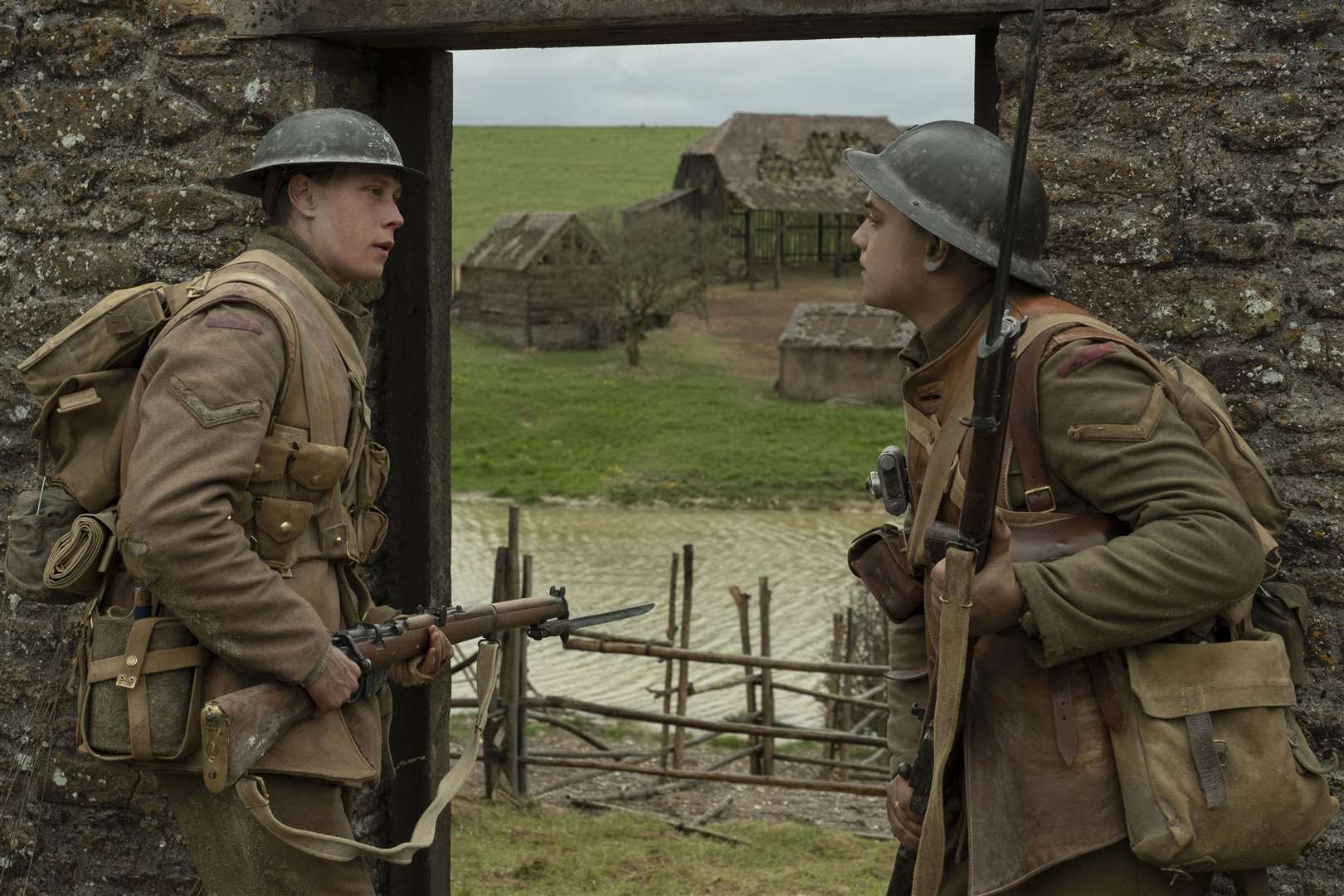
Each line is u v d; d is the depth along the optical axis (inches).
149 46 130.8
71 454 89.3
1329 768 98.4
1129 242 105.2
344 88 130.4
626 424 1106.7
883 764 285.1
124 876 132.0
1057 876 69.2
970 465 65.9
